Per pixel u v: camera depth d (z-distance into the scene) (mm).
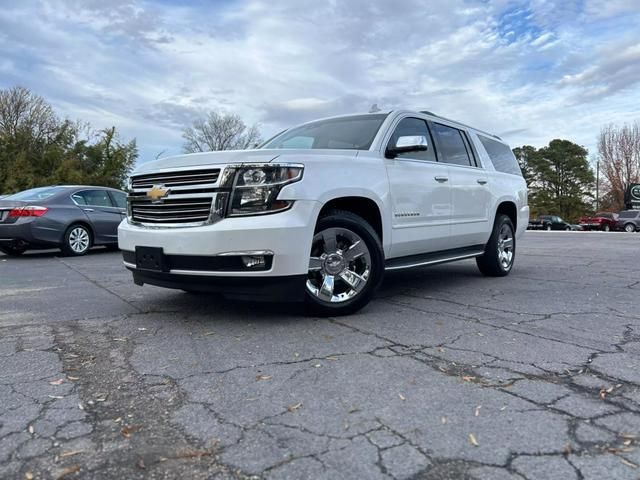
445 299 4902
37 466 1896
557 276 6496
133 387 2643
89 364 3000
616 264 7773
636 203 36031
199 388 2621
